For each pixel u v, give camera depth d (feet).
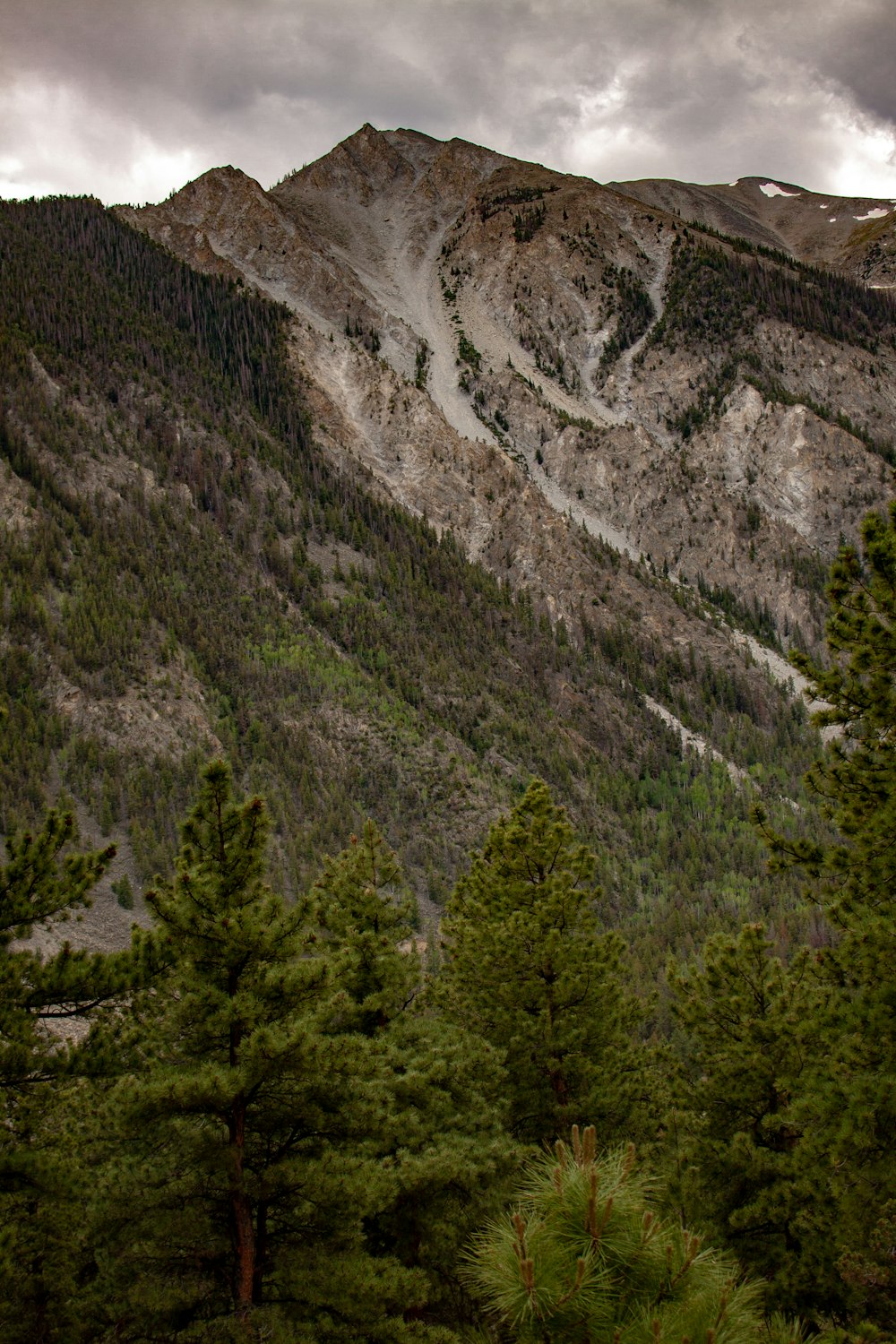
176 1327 39.75
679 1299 18.25
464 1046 60.90
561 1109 64.49
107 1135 42.78
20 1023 39.86
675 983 66.44
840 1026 41.27
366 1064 43.24
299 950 43.55
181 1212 39.99
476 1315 47.39
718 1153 58.13
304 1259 41.27
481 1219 50.96
